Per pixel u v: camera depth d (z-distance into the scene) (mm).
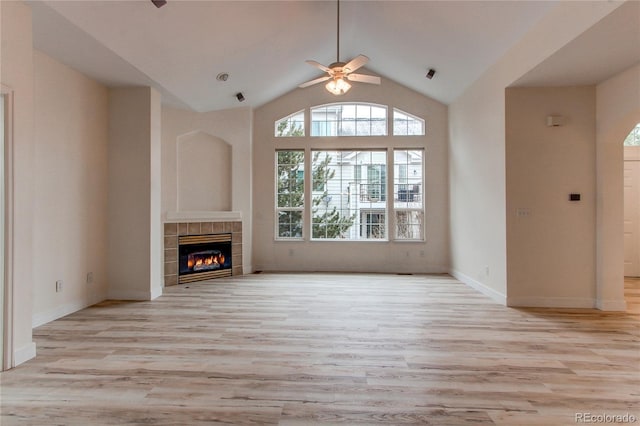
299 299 4762
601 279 4234
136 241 4730
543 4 3422
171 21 3695
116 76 4379
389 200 7066
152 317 3922
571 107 4336
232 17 4062
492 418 1995
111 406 2104
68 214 4070
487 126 4957
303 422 1949
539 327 3586
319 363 2713
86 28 3271
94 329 3502
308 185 7129
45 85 3752
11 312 2625
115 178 4750
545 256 4371
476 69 5086
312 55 5926
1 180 2621
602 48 3344
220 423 1936
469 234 5688
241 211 6773
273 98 7047
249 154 6832
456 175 6359
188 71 4754
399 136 7027
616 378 2477
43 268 3711
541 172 4371
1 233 2607
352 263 7055
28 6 2828
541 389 2322
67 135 4055
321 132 7188
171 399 2182
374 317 3924
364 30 5570
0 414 2016
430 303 4547
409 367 2646
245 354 2879
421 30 4824
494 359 2795
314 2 4504
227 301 4652
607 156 4207
